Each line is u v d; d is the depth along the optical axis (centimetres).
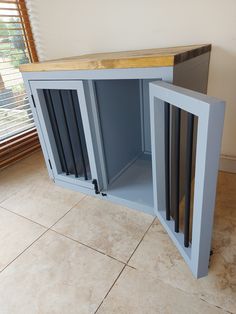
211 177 57
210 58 115
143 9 120
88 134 106
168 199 90
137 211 110
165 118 76
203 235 66
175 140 78
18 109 173
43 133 125
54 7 146
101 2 129
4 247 98
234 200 110
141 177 129
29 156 181
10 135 172
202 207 61
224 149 130
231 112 121
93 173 116
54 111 119
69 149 130
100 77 90
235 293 71
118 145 126
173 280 76
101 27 136
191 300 70
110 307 71
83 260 88
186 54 82
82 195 126
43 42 164
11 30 157
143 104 139
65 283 80
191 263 76
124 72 83
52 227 106
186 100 57
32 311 72
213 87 120
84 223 106
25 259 91
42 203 123
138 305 70
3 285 82
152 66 77
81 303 73
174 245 89
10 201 128
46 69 103
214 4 104
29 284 81
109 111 113
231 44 108
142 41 128
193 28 113
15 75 166
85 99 99
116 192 117
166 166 84
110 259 87
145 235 96
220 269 78
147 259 85
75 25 145
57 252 92
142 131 148
